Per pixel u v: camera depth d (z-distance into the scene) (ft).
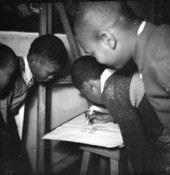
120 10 2.85
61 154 4.27
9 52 3.46
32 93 4.05
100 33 2.84
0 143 3.71
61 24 4.20
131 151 3.08
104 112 3.67
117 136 3.14
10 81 3.51
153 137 3.14
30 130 4.13
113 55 2.92
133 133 3.09
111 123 3.52
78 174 4.17
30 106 4.08
